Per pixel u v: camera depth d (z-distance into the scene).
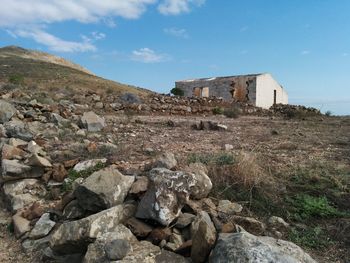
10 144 6.44
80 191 3.99
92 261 3.09
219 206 4.19
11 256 3.84
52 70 33.84
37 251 3.81
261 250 2.65
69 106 13.39
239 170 4.82
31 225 4.29
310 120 18.39
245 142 8.72
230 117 19.38
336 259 3.41
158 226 3.59
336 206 4.43
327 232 3.87
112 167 5.05
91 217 3.53
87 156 6.12
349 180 5.18
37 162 5.33
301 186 4.87
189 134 10.04
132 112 16.17
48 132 7.97
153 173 4.13
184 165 5.04
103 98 18.20
